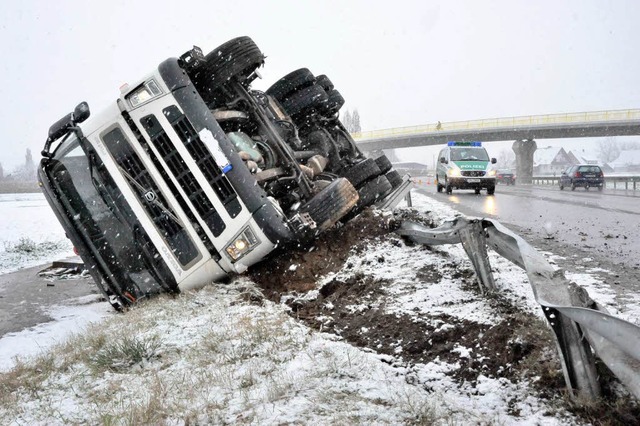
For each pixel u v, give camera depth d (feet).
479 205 57.93
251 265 24.31
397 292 18.48
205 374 13.96
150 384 13.87
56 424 12.66
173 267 24.58
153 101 24.09
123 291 26.68
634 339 9.32
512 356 12.87
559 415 10.60
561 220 42.42
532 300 15.75
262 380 13.16
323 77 37.81
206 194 23.31
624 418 10.21
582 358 11.02
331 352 14.25
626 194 81.76
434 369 13.12
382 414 10.84
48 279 39.93
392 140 211.00
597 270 22.77
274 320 17.49
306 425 10.61
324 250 25.09
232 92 27.17
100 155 25.39
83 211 26.81
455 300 16.85
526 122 181.78
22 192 212.23
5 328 25.81
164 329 18.69
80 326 24.45
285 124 31.55
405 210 29.50
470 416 10.77
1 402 14.57
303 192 26.91
